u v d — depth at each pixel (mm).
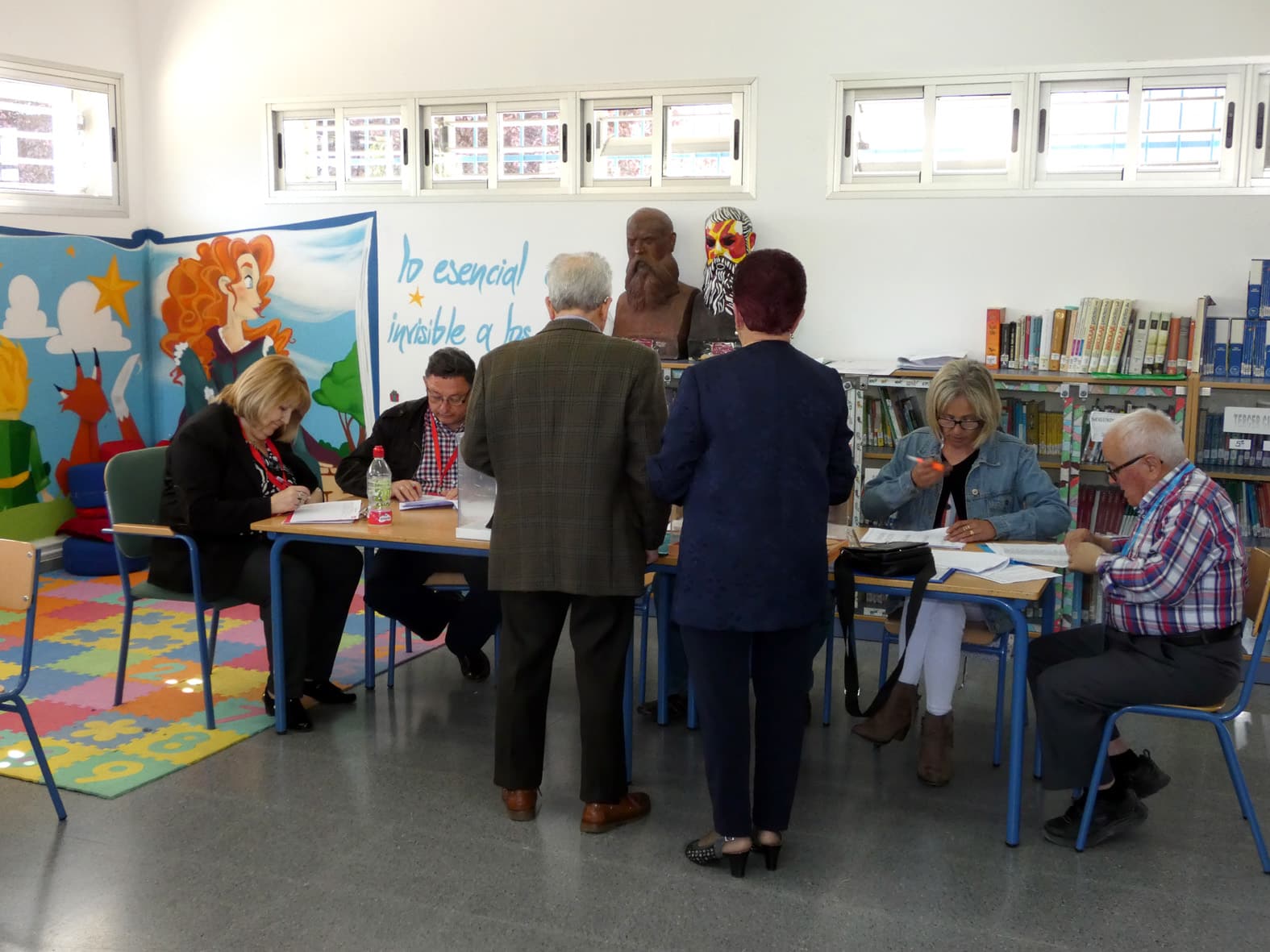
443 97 5570
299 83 5852
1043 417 4578
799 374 2498
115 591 5320
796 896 2635
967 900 2617
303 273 5977
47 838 2883
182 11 6027
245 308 6133
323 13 5746
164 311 6324
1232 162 4457
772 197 5059
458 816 3039
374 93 5699
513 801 3004
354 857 2807
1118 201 4590
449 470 4078
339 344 5957
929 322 4902
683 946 2424
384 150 5789
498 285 5590
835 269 5004
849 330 5023
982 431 3432
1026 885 2691
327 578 3715
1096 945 2432
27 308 5660
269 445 3826
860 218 4941
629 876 2721
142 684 4047
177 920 2508
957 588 2803
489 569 2863
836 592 2898
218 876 2701
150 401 6426
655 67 5188
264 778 3266
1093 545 2982
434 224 5672
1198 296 4539
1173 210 4527
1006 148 4781
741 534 2455
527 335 5570
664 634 3645
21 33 5531
